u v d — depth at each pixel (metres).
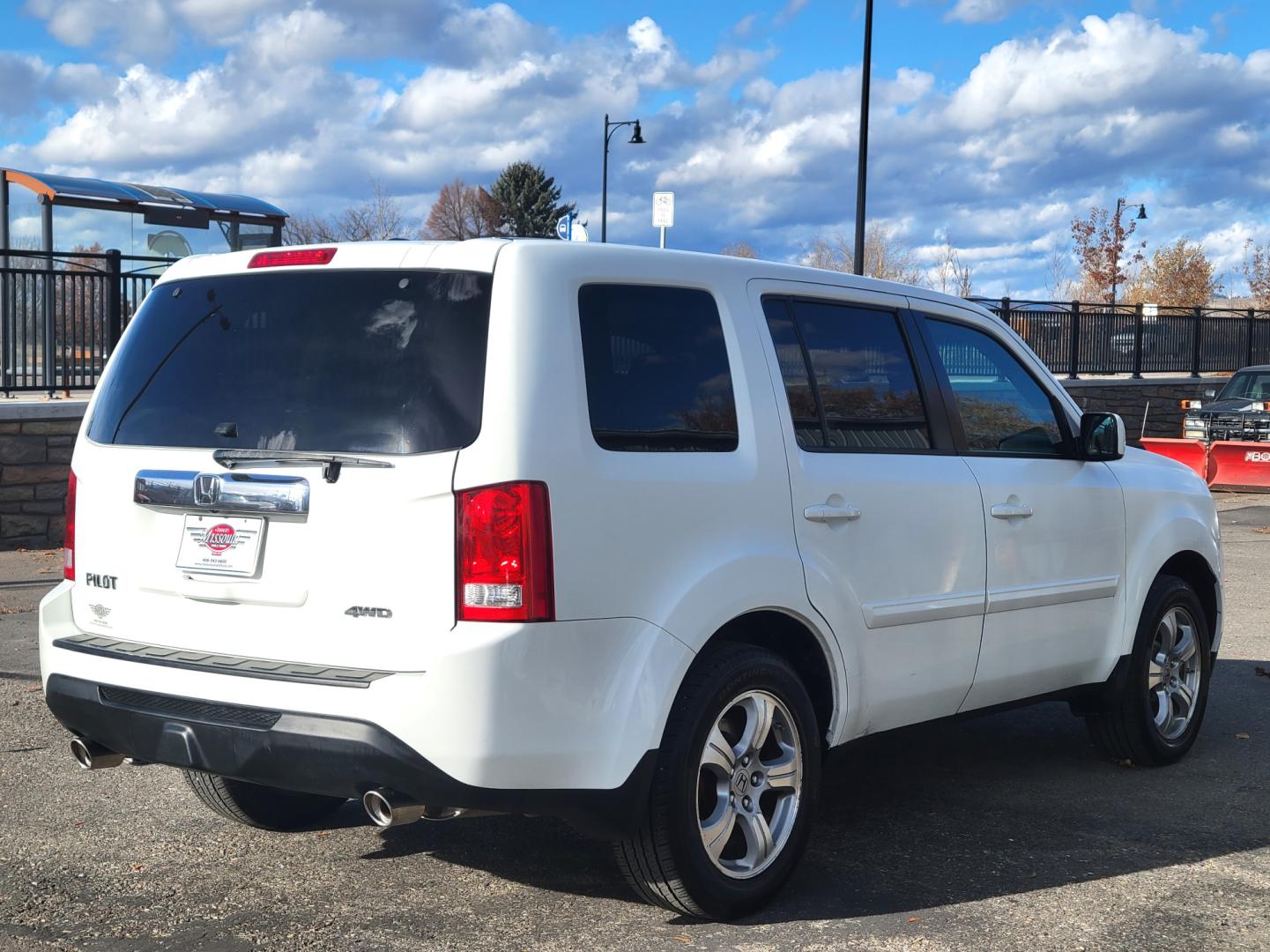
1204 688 6.16
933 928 3.98
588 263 3.87
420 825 4.95
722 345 4.21
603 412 3.77
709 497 3.97
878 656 4.55
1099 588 5.55
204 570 3.86
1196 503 6.23
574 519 3.60
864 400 4.68
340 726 3.51
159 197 20.27
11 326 12.27
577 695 3.59
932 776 5.78
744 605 3.98
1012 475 5.18
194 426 3.96
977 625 4.98
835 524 4.39
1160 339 25.06
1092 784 5.66
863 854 4.68
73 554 4.24
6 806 5.09
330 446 3.70
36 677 7.26
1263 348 27.80
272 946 3.79
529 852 4.65
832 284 4.70
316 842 4.74
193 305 4.15
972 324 5.31
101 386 4.29
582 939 3.87
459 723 3.44
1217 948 3.86
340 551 3.63
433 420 3.59
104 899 4.14
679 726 3.80
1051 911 4.14
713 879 3.90
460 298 3.69
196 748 3.74
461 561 3.50
